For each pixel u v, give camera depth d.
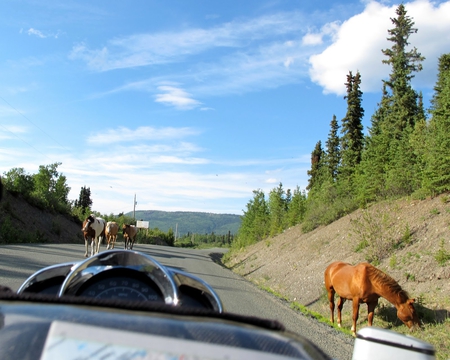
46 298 1.71
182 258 32.84
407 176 21.94
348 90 36.44
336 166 41.00
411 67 36.16
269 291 18.47
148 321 1.49
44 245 27.78
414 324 10.68
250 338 1.49
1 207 34.00
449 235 14.49
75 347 1.33
